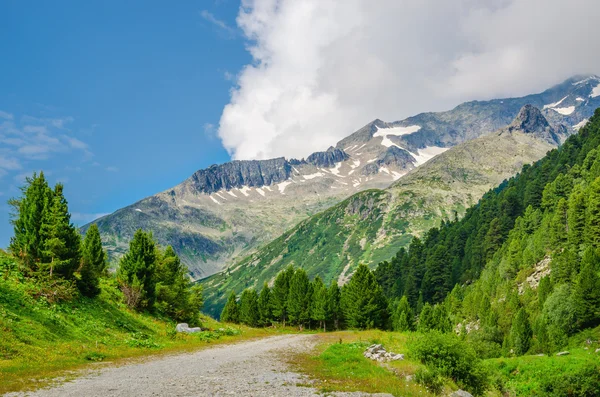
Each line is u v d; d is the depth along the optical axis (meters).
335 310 94.38
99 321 41.56
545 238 116.50
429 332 32.97
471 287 145.62
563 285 82.00
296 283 98.44
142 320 51.31
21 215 42.69
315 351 43.62
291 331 92.50
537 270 109.38
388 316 87.94
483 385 30.91
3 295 33.56
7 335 27.86
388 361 33.41
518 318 79.81
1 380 20.42
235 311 107.31
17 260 41.38
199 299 72.81
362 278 85.44
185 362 32.19
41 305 36.28
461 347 30.84
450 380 28.67
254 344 52.31
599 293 71.06
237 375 25.91
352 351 38.66
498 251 144.62
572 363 53.81
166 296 61.59
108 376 23.95
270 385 22.52
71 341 33.38
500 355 81.44
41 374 23.09
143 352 37.47
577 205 104.06
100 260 57.88
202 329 65.12
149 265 56.91
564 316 75.31
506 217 166.50
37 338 30.39
